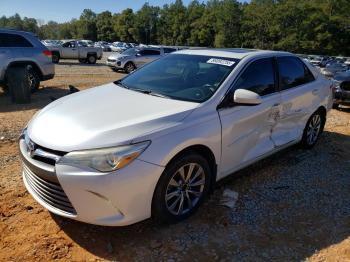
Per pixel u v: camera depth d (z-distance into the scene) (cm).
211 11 10731
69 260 301
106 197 295
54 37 14800
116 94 403
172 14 11925
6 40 1020
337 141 651
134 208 310
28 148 327
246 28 9281
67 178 294
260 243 336
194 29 10925
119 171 295
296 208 400
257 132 432
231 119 385
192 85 405
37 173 312
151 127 321
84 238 329
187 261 307
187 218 364
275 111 457
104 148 297
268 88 455
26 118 743
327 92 590
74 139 305
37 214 360
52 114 355
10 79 899
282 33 8688
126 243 325
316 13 8144
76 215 305
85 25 13600
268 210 392
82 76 1631
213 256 315
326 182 471
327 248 334
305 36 8319
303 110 527
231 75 406
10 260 296
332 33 8081
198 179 366
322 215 389
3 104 895
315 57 3831
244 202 405
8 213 360
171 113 343
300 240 343
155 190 322
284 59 502
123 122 322
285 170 501
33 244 316
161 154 314
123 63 1995
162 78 436
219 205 395
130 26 12494
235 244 332
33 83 1070
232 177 467
